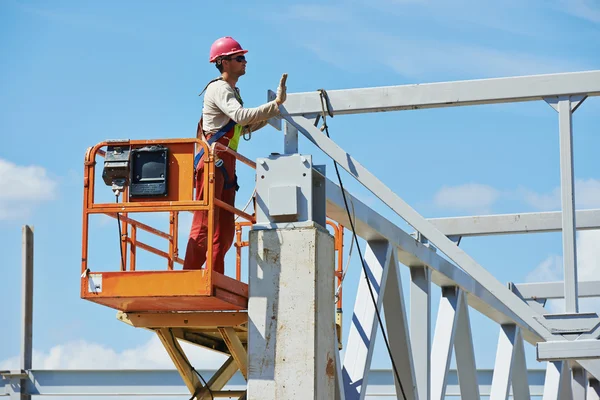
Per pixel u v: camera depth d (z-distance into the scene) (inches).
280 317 447.5
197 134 492.7
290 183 473.4
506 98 484.4
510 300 486.9
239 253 586.2
